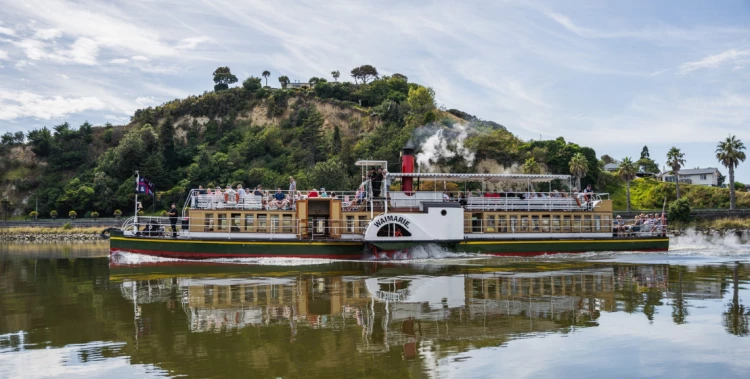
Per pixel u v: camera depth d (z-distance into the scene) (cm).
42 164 12288
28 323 1471
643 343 1259
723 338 1300
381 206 3291
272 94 13350
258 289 2005
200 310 1625
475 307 1659
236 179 9931
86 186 10256
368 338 1302
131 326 1428
